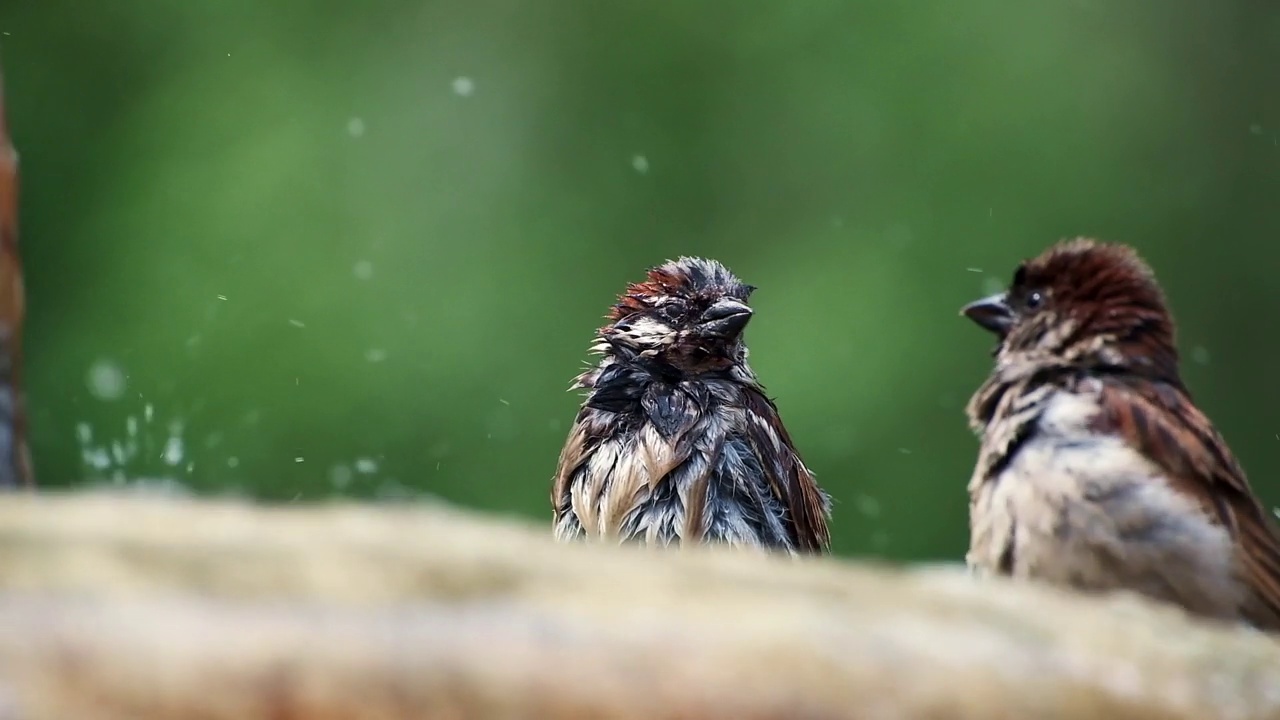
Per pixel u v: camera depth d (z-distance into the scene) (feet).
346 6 54.44
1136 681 12.26
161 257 50.65
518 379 50.67
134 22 53.47
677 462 28.14
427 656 10.59
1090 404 23.15
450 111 53.98
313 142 52.37
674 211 53.52
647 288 30.63
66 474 48.32
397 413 49.06
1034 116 53.06
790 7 54.65
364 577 11.03
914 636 11.79
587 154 54.24
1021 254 51.57
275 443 48.21
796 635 11.39
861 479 47.65
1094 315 24.53
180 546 11.09
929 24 53.83
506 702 10.57
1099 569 22.26
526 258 52.49
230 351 49.19
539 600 11.23
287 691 10.27
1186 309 54.13
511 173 53.52
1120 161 53.47
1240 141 54.34
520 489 48.55
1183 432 22.86
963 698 11.51
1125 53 54.44
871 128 52.90
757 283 51.55
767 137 53.72
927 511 47.34
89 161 52.11
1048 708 11.78
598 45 55.11
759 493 28.81
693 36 54.85
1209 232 53.98
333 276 50.65
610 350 30.17
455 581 11.15
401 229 51.98
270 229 51.06
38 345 49.75
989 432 23.88
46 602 10.34
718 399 29.22
